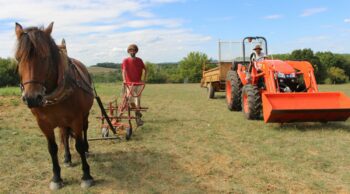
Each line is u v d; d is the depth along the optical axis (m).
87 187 4.89
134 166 5.75
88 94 5.21
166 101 15.22
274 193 4.55
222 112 11.08
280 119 7.57
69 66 4.73
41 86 3.99
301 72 8.66
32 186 5.02
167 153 6.46
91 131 8.49
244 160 5.89
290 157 5.99
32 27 4.14
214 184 4.91
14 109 12.27
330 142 6.79
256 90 8.95
